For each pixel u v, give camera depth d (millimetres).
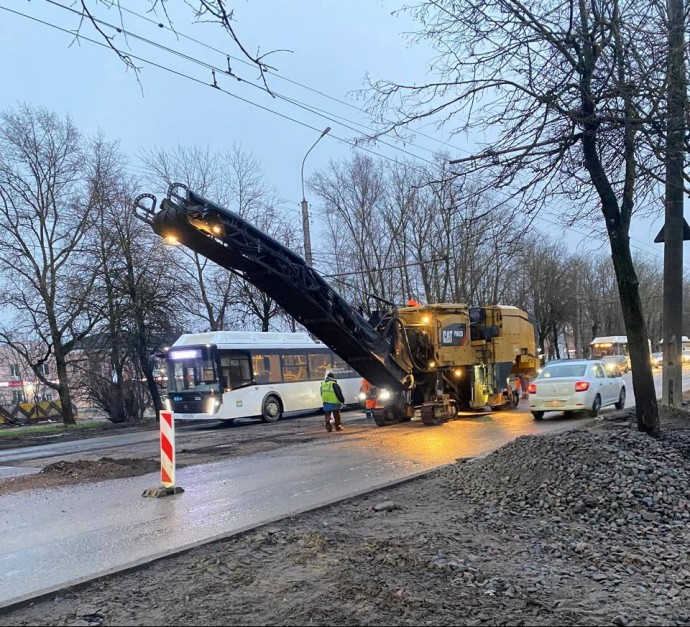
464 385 17531
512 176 7414
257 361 20984
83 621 3727
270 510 7273
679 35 6191
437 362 16125
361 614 3625
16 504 8531
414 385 15867
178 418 20062
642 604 3859
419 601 3758
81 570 5297
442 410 15633
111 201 25375
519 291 46406
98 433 22094
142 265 25781
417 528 5438
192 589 4145
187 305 27625
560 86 6844
